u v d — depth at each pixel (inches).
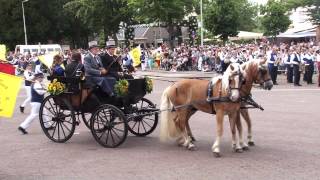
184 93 401.1
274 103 686.5
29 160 379.2
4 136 487.2
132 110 434.9
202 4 1889.8
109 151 401.7
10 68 337.7
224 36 1780.3
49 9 2815.0
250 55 1074.1
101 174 329.1
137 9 1841.8
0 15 2751.0
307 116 552.7
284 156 362.9
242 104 386.9
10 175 335.9
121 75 451.8
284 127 486.0
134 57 525.7
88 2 2377.0
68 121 456.1
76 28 2984.7
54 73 454.9
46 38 2925.7
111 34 2456.9
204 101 385.1
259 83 377.4
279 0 1990.7
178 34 2001.7
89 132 494.0
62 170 344.5
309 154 367.2
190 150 394.6
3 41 2817.4
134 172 331.0
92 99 432.8
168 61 1576.0
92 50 440.8
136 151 398.3
